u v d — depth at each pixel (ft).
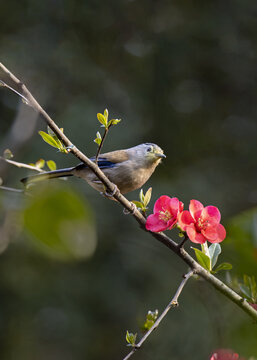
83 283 44.47
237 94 53.57
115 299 44.24
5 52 47.88
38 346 43.19
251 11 51.52
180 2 51.93
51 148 44.39
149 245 44.39
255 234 10.68
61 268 44.32
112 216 44.96
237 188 50.08
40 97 48.19
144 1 51.47
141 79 51.21
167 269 44.39
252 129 53.36
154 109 50.44
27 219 5.30
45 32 49.57
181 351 39.32
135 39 51.37
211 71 52.16
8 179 39.88
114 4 50.65
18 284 43.19
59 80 49.52
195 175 49.70
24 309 43.42
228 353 11.48
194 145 51.60
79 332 43.73
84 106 48.03
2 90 48.60
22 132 42.63
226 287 12.83
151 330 12.56
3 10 49.08
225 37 50.90
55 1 49.47
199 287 17.75
